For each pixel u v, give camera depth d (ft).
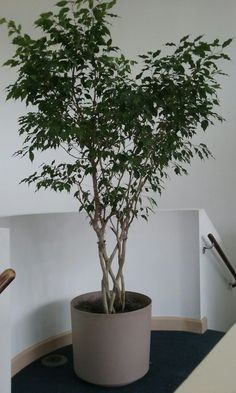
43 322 8.91
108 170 6.61
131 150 6.55
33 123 6.19
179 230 10.45
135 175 6.45
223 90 13.34
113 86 6.28
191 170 13.88
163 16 13.57
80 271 9.71
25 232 8.44
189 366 8.25
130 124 6.23
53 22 5.84
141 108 6.07
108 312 7.36
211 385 2.37
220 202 13.57
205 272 10.67
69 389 7.35
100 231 7.23
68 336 9.48
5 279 5.09
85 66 6.18
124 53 13.41
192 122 6.87
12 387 7.42
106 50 6.26
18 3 12.49
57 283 9.24
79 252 9.69
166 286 10.54
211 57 6.30
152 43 13.57
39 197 12.87
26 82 5.96
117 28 13.39
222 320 12.08
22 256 8.34
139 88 6.07
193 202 13.91
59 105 6.14
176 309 10.52
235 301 13.30
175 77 6.39
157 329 10.46
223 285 12.11
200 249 10.32
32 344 8.61
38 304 8.77
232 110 13.32
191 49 6.21
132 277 10.41
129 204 7.13
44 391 7.29
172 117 6.57
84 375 7.44
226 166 13.47
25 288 8.41
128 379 7.32
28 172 12.55
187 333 10.23
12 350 8.00
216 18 13.29
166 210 10.54
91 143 6.51
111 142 6.49
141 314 7.41
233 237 13.46
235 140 13.34
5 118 12.15
